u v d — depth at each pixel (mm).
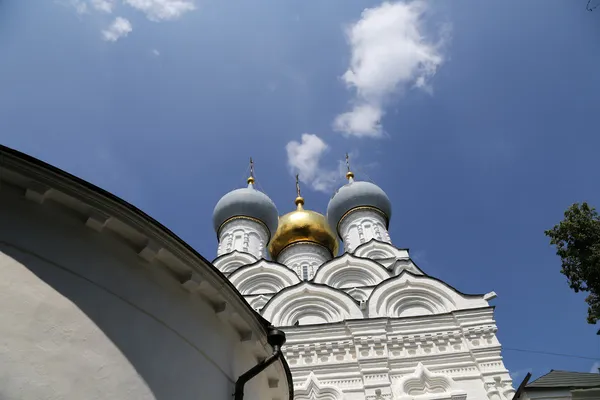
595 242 16281
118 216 7695
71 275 7074
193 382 7883
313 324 23688
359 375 21766
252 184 44156
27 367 6059
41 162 7301
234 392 8820
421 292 25609
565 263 16938
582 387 13703
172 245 8172
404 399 20312
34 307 6508
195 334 8383
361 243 37031
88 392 6391
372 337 22797
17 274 6613
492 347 22094
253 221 39688
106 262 7559
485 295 24828
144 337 7434
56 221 7359
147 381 7102
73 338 6617
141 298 7719
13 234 6871
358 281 29938
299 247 38906
